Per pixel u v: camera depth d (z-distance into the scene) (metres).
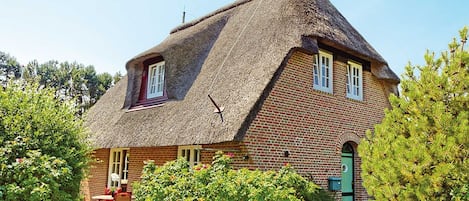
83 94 48.94
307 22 12.51
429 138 5.47
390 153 5.56
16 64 47.94
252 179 6.96
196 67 14.57
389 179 5.35
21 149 7.13
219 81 12.30
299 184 8.59
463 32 5.91
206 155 11.27
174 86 13.66
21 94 8.37
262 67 11.34
